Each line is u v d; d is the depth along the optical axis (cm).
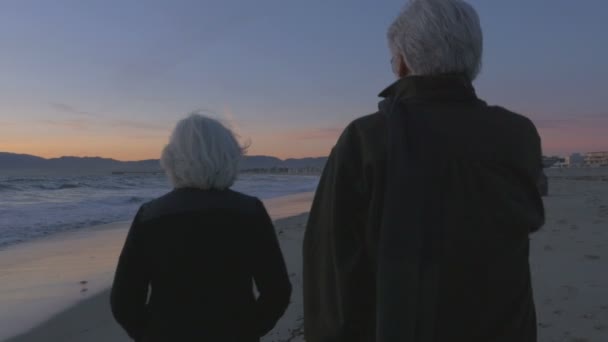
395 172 114
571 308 409
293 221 1309
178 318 173
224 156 187
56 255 889
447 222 113
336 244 122
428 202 113
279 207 2109
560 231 820
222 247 177
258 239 184
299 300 479
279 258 191
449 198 114
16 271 744
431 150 116
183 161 184
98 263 807
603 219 987
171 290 175
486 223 115
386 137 118
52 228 1307
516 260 119
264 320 191
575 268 543
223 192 188
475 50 131
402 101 127
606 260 578
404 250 110
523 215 117
